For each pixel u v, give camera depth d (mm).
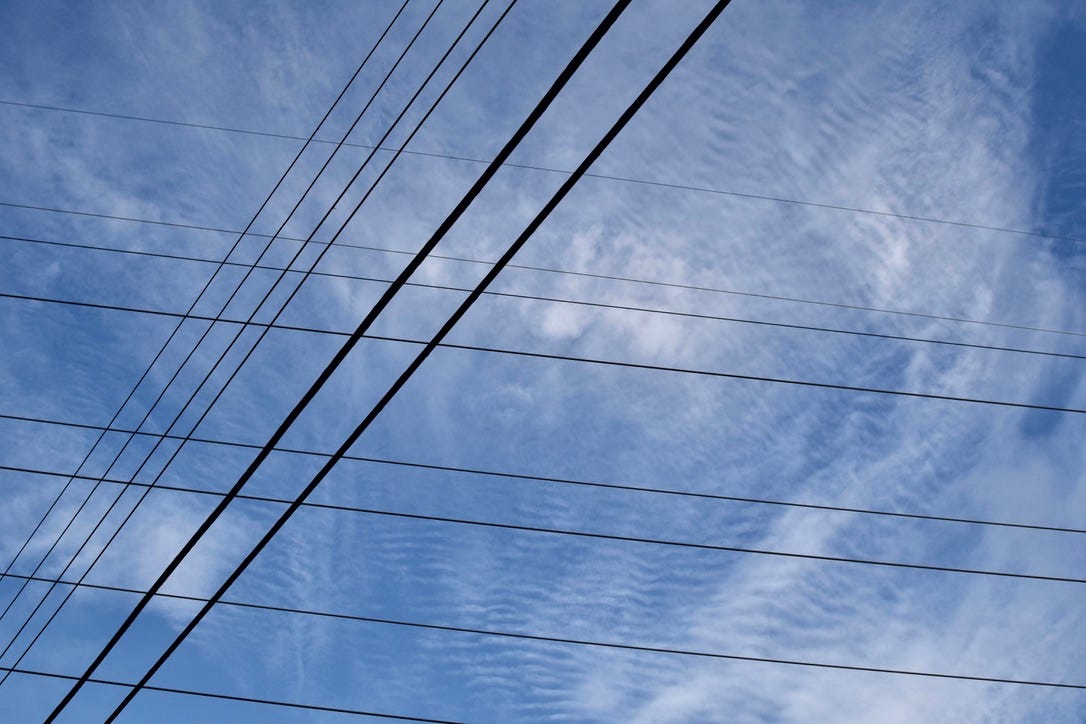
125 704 9562
